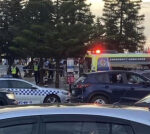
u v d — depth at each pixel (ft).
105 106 15.02
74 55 115.96
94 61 107.65
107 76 61.11
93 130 13.48
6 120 13.43
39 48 114.83
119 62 108.78
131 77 61.26
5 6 189.47
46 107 14.42
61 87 116.37
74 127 13.47
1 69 174.81
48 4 125.70
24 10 141.90
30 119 13.48
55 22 123.85
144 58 110.52
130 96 60.23
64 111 13.78
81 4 124.47
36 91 66.33
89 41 117.29
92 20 128.47
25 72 149.28
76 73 114.11
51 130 13.34
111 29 202.49
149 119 13.76
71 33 116.37
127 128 13.51
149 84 60.49
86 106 14.74
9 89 64.80
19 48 120.47
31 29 117.70
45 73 129.18
